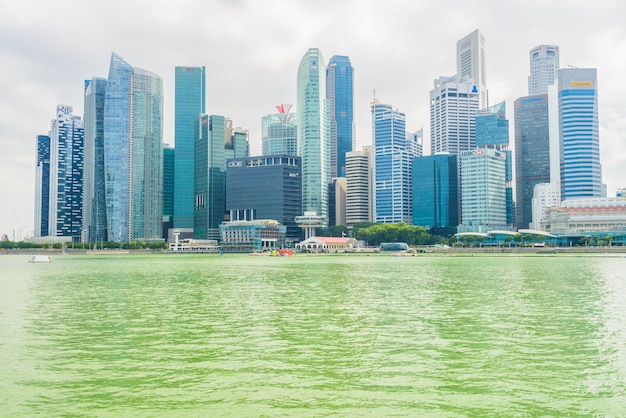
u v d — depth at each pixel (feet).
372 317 241.76
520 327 215.31
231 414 120.47
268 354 172.35
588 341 188.75
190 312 260.83
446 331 207.41
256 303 293.43
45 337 200.95
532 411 121.39
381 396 131.64
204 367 157.58
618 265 636.07
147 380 145.38
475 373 150.00
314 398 130.41
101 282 442.50
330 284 406.82
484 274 494.59
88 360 166.30
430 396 131.44
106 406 125.70
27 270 632.79
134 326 222.48
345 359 165.48
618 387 137.90
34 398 131.44
